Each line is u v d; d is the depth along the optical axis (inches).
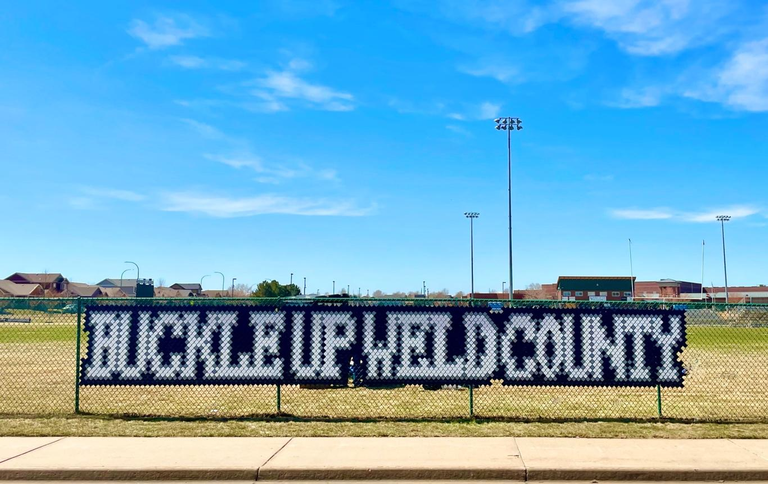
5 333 1334.9
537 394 572.7
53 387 601.0
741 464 315.3
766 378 687.7
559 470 306.7
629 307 460.4
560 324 440.8
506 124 1889.8
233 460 322.7
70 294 4463.6
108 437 372.8
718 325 854.5
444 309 444.8
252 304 460.1
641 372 437.1
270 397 543.8
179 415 441.7
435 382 440.5
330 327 444.8
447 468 308.2
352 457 327.9
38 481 306.7
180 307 446.6
